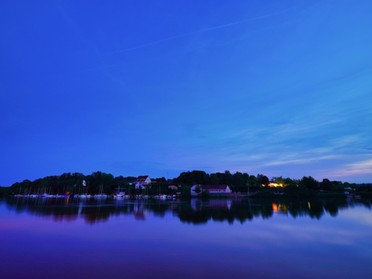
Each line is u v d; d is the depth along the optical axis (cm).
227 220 4647
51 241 2867
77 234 3266
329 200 11656
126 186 19238
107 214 5588
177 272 1878
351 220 4653
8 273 1847
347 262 2120
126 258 2220
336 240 2948
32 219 4684
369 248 2580
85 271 1897
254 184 19738
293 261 2147
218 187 17250
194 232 3431
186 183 19800
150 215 5453
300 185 14700
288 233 3359
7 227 3769
